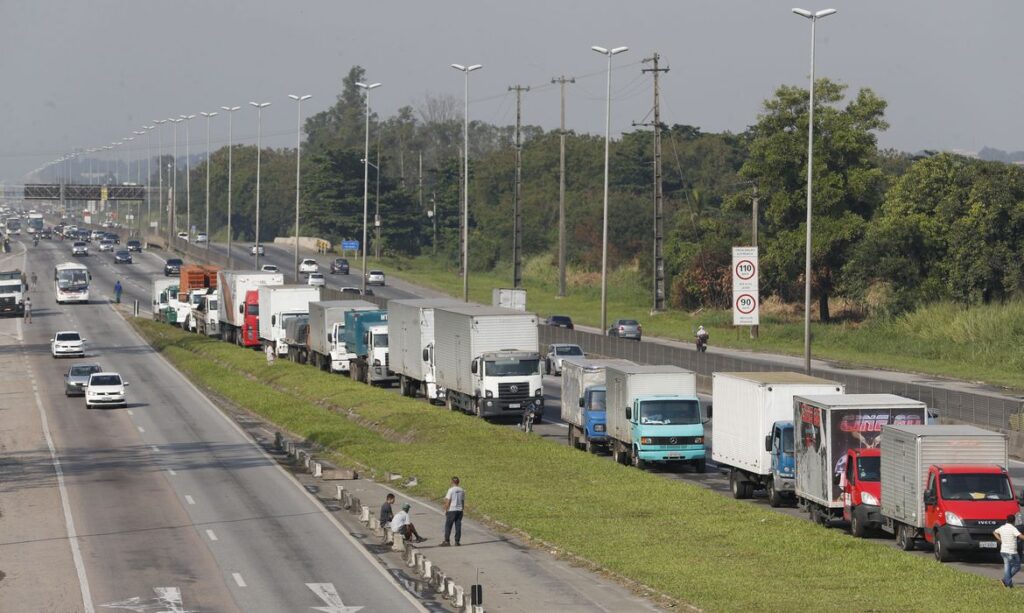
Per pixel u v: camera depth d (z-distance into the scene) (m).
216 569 105.50
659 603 91.00
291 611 91.31
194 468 160.88
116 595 96.62
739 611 85.19
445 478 146.00
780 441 126.12
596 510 124.50
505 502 129.38
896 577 93.88
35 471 159.75
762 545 106.56
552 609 90.81
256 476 154.75
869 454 113.50
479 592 88.94
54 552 113.12
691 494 131.62
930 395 185.50
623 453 156.25
